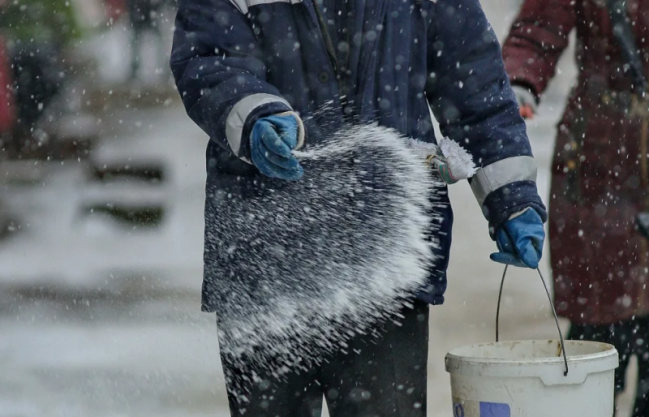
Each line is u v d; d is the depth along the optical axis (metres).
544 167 29.50
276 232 8.16
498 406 7.74
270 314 8.16
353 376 8.06
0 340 15.76
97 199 29.42
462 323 15.83
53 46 42.06
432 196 8.24
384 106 8.16
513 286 17.81
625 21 11.48
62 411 12.60
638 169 11.55
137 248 23.48
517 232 8.30
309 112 8.16
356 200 8.07
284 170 7.58
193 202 28.92
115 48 54.91
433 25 8.52
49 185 31.64
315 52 8.12
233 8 8.19
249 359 8.27
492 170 8.45
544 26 11.84
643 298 11.55
